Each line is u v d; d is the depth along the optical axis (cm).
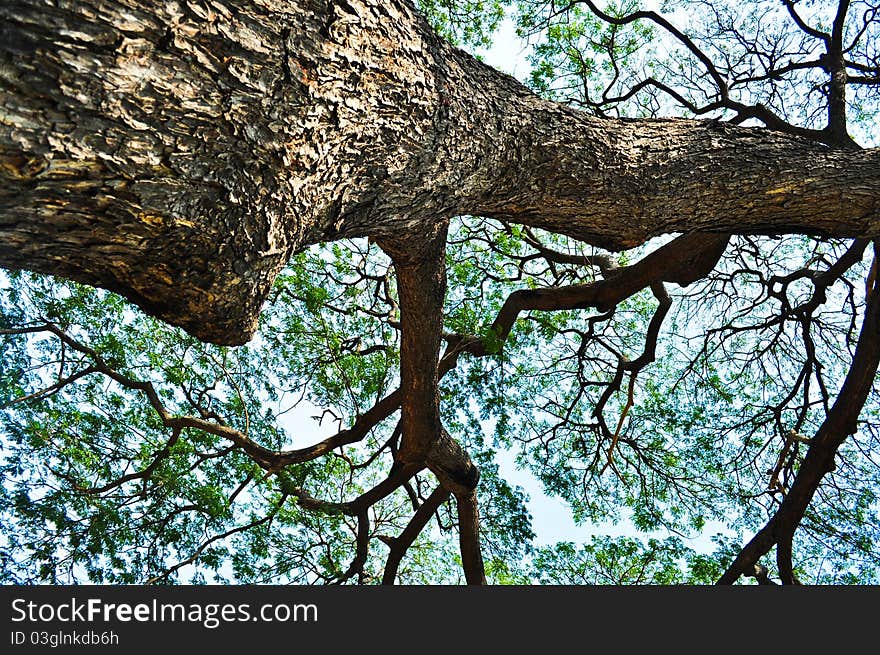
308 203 185
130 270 162
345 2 189
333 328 771
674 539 826
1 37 123
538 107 277
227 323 184
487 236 838
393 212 227
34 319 668
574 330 855
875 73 688
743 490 873
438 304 427
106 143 138
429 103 217
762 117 610
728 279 842
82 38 131
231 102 157
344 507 663
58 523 580
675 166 297
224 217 161
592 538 830
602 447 875
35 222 141
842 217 332
